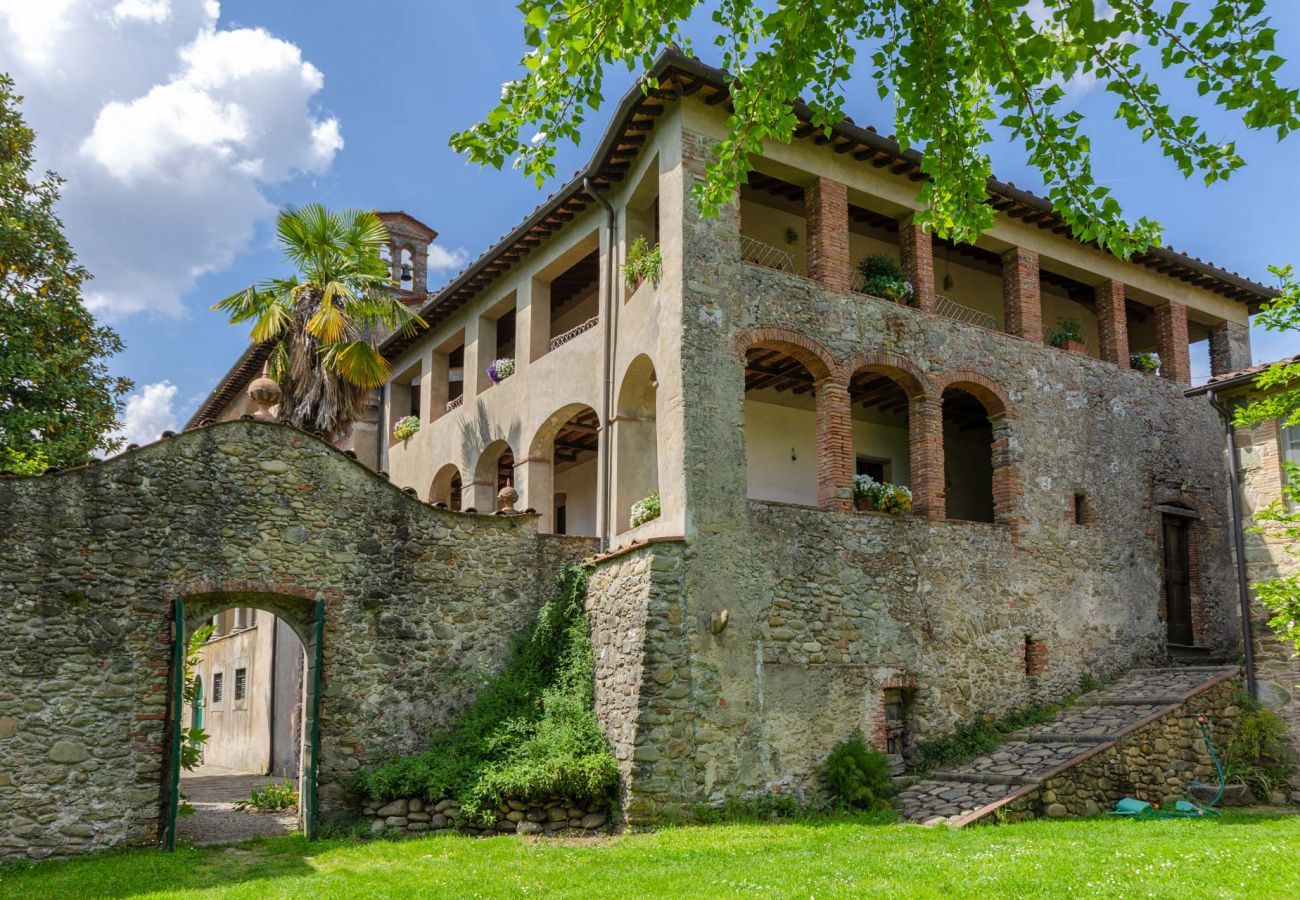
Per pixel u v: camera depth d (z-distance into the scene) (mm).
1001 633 15875
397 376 24344
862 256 17906
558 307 21312
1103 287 19172
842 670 13961
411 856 10781
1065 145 7348
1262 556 16391
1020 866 8805
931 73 7188
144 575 12180
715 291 13945
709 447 13445
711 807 12430
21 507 11758
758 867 9422
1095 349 21141
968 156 7934
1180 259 19312
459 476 22391
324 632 13062
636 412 15555
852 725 13867
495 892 8875
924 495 15672
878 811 13016
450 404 22656
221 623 27984
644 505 14352
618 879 9195
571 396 16969
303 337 17797
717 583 13141
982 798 12859
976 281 19359
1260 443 16688
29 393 17250
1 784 11148
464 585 14203
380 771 12625
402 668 13508
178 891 9383
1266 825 11922
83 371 18234
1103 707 15625
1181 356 19875
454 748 13219
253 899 8859
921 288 16344
